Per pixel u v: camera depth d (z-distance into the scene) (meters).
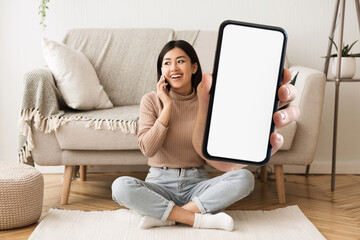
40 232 1.61
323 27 2.72
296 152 2.03
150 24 2.74
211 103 0.71
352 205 2.04
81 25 2.72
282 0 2.71
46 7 2.56
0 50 2.71
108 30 2.62
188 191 1.75
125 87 2.53
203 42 2.58
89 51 2.56
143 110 1.79
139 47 2.57
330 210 1.95
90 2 2.71
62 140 1.96
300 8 2.71
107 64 2.54
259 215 1.84
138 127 1.94
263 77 0.71
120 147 1.97
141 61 2.55
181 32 2.61
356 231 1.66
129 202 1.60
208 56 2.54
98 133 1.96
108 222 1.73
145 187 1.63
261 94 0.72
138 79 2.54
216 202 1.64
